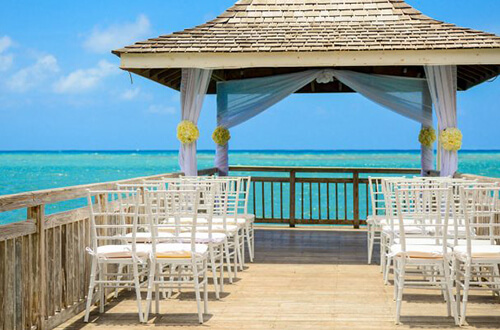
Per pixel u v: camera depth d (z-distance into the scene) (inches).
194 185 209.6
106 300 207.6
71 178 1948.8
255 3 370.9
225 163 395.9
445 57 302.2
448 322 179.8
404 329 172.4
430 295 214.5
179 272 221.5
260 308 196.9
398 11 359.6
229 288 227.1
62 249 180.5
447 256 177.6
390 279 242.7
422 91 368.8
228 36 331.9
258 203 962.7
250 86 381.4
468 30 326.3
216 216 263.4
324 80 373.4
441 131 323.9
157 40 328.5
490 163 2519.7
